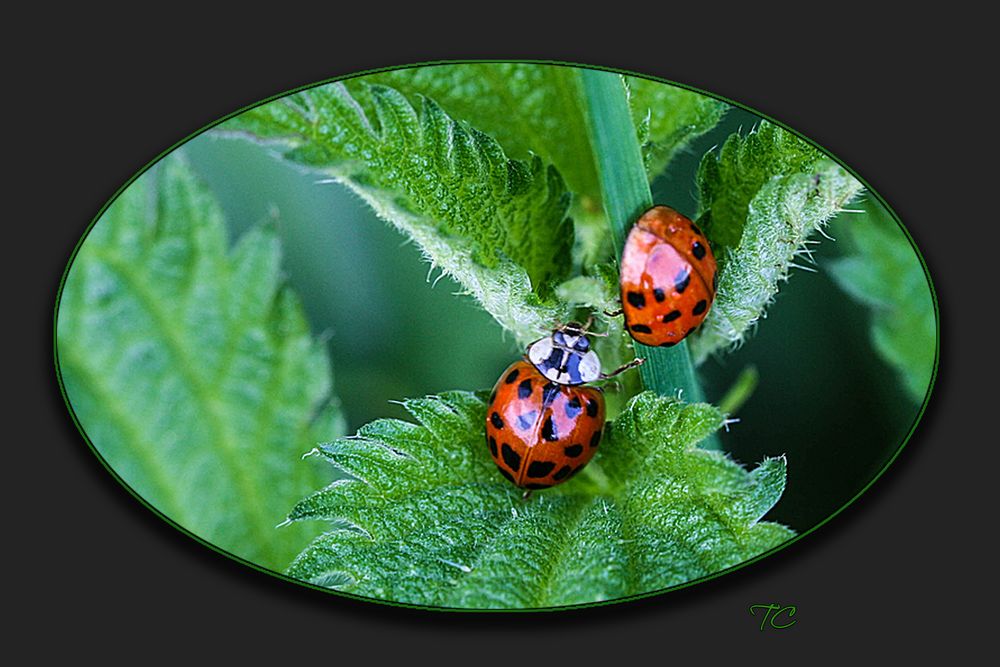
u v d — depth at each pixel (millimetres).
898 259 156
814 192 142
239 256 156
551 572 138
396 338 155
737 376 152
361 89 148
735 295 143
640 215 142
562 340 141
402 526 139
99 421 153
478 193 141
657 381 143
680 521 139
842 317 155
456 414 143
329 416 154
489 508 141
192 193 156
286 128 141
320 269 157
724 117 150
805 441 149
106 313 154
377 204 141
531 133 147
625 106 143
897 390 151
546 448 140
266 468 154
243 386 155
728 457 140
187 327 155
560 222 143
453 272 141
